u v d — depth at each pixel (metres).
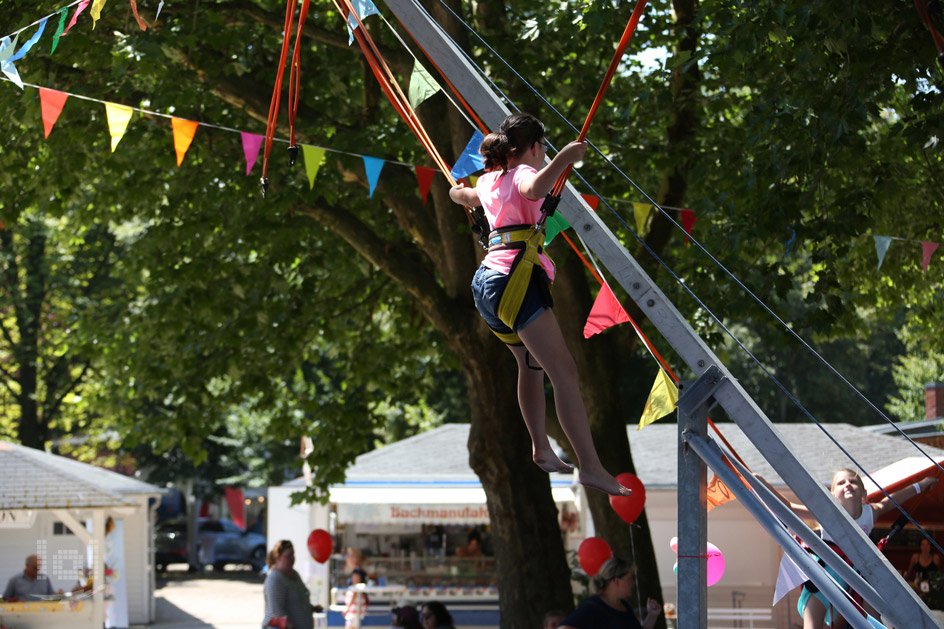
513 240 4.68
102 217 18.94
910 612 4.07
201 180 16.08
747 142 11.72
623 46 4.11
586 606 8.71
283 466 51.31
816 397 50.50
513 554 15.09
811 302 11.62
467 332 15.05
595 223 4.80
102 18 13.51
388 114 16.56
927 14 5.96
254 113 14.77
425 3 12.62
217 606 40.28
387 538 34.91
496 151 4.77
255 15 14.88
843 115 10.24
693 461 4.61
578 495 29.95
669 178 14.70
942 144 10.18
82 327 20.14
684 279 12.42
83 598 27.64
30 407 45.22
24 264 43.22
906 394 35.31
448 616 14.23
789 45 11.20
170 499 68.75
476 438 15.37
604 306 5.45
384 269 15.23
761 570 26.03
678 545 4.61
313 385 21.38
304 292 18.12
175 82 14.30
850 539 4.18
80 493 27.92
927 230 16.39
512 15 15.16
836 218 11.53
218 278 17.75
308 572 31.16
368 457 33.12
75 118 14.20
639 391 47.56
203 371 18.09
